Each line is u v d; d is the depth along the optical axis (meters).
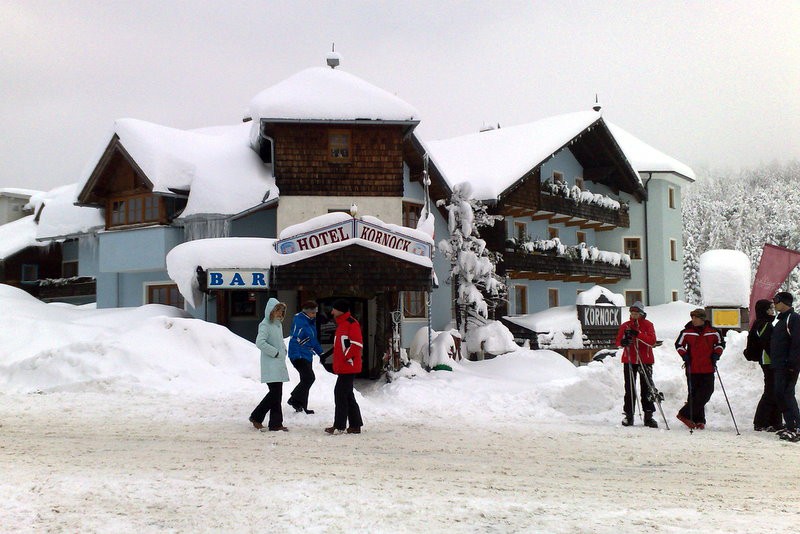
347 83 26.36
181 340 18.11
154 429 11.25
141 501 6.41
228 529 5.58
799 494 7.51
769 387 12.30
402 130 26.20
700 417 12.61
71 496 6.52
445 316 30.67
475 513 6.16
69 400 14.31
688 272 80.81
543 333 30.95
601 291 34.03
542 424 13.13
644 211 44.25
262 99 25.56
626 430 12.41
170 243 27.05
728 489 7.71
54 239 32.19
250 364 17.81
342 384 11.24
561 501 6.81
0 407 13.48
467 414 14.47
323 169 25.80
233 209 25.47
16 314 23.92
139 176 26.98
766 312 12.55
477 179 32.06
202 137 30.73
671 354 16.36
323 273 21.55
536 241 34.97
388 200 25.95
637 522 5.97
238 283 21.34
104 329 21.58
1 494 6.48
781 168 117.62
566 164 39.38
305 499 6.53
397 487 7.26
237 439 10.43
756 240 87.50
